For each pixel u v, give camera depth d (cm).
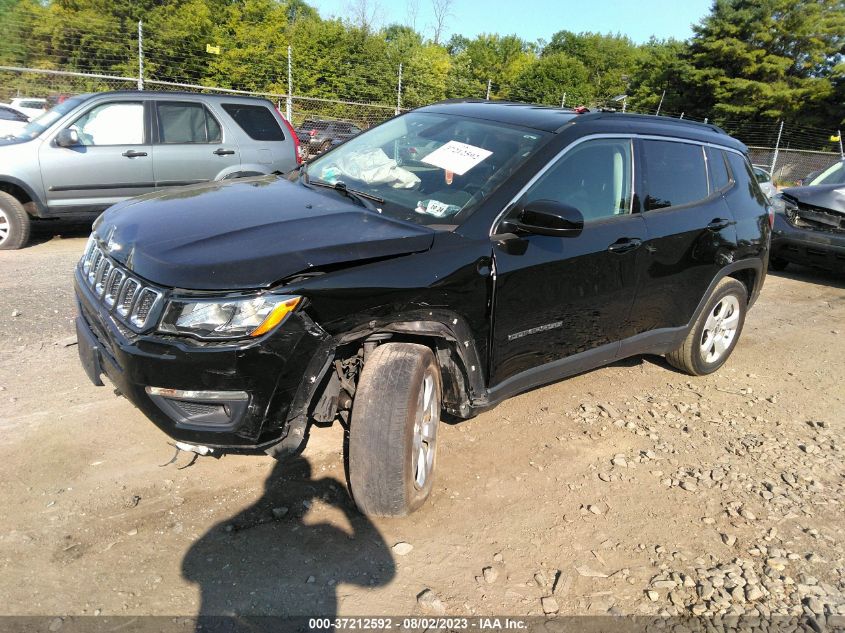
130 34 2148
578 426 418
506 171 348
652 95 4159
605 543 307
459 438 389
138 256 277
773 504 350
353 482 294
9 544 269
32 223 901
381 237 295
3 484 305
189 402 262
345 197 351
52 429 353
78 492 305
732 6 3828
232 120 855
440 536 300
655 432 421
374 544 291
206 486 318
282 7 3088
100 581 255
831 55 3791
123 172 786
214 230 289
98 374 300
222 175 848
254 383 257
